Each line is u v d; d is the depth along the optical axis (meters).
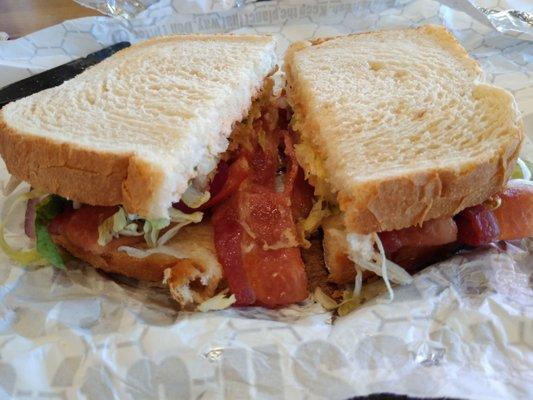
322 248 0.18
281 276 0.16
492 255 0.16
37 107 0.19
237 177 0.18
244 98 0.21
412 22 0.28
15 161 0.17
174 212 0.17
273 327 0.15
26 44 0.27
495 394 0.12
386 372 0.13
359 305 0.16
